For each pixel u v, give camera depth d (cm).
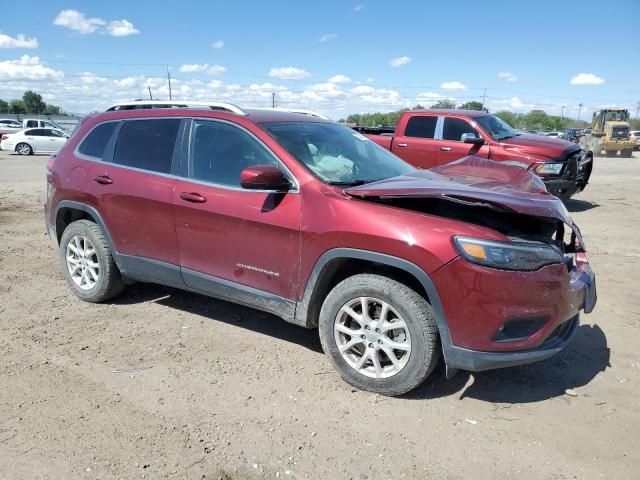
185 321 473
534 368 396
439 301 323
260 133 400
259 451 297
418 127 1070
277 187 369
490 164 452
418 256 324
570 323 365
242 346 426
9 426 314
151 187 441
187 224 421
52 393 351
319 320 371
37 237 782
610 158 3127
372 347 351
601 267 659
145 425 318
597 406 347
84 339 433
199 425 319
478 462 291
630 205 1148
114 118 490
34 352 408
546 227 364
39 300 518
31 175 1730
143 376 375
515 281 313
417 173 423
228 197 399
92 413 329
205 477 276
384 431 317
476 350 321
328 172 390
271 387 364
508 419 332
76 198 493
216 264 413
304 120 456
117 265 484
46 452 291
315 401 348
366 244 339
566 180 970
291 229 368
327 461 290
